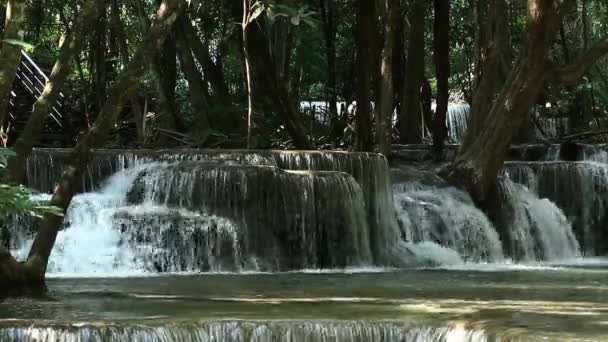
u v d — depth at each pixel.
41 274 11.07
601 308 8.98
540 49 17.61
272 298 9.94
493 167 18.84
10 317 8.20
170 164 15.97
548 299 9.94
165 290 10.98
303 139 22.20
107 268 14.17
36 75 24.78
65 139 24.20
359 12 22.12
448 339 7.43
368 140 22.36
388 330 7.64
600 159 23.16
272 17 18.09
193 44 24.53
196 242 14.66
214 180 15.20
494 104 18.88
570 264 17.78
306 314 8.44
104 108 11.35
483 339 7.16
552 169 21.05
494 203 18.97
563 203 20.97
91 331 7.34
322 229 15.56
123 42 22.44
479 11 23.64
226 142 23.39
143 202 15.55
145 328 7.41
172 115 23.44
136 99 22.52
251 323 7.64
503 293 10.67
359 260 15.95
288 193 15.34
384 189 17.28
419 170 19.94
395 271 15.00
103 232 14.48
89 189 16.27
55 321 7.73
